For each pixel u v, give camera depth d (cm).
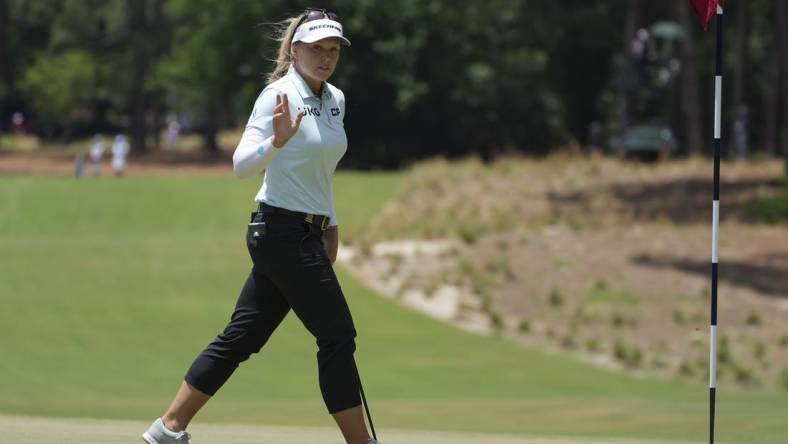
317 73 2122
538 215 11319
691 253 9969
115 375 7212
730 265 9600
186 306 9056
